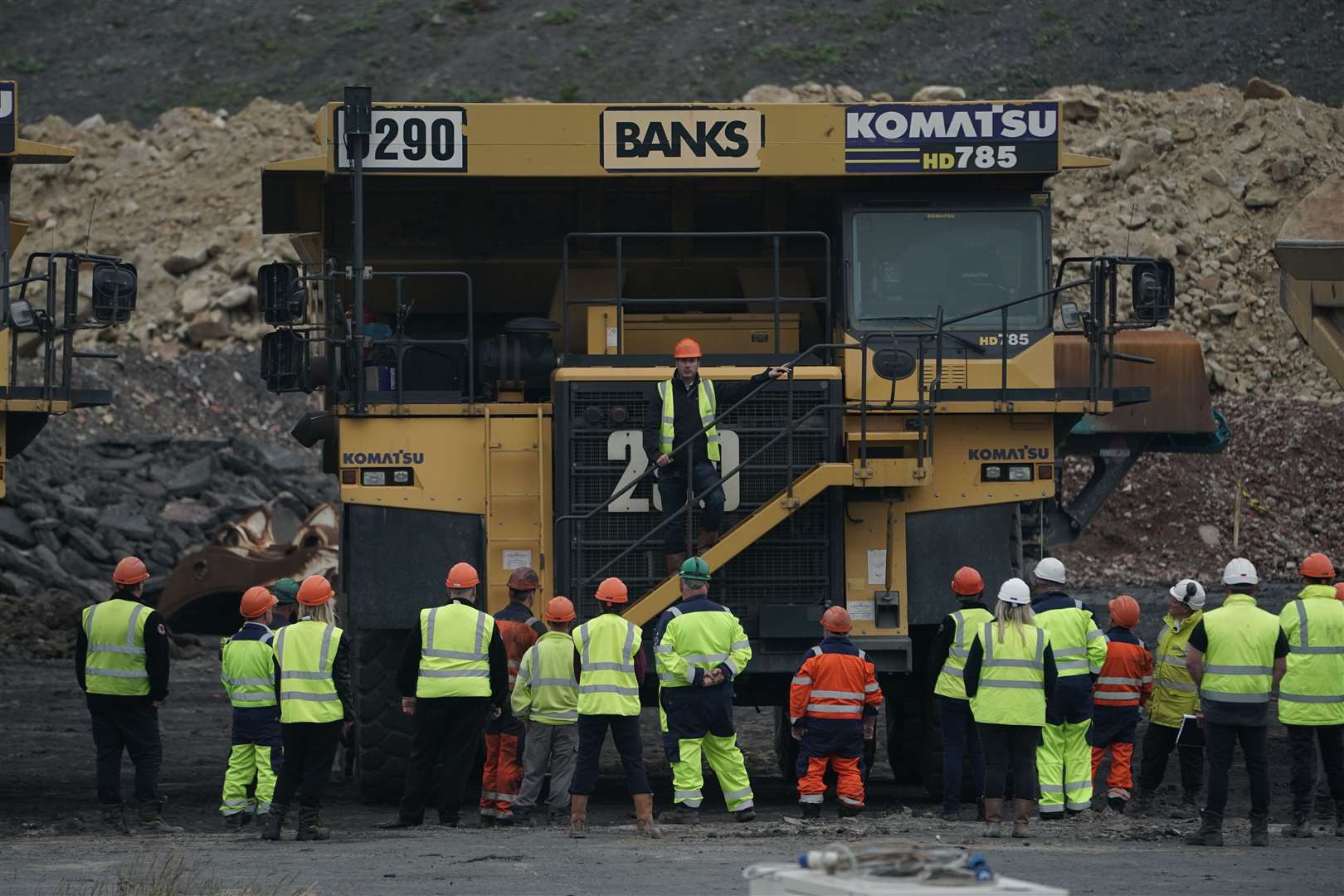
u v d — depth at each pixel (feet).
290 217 175.52
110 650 145.38
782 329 173.27
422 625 145.79
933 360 163.02
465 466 161.17
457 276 173.27
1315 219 450.30
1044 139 165.27
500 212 176.96
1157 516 375.66
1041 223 167.22
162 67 574.56
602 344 166.50
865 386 160.97
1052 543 251.19
